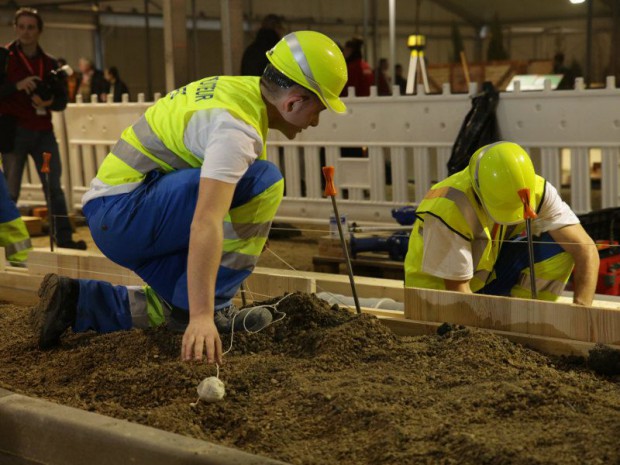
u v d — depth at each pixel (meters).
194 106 3.26
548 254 4.31
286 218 9.18
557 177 7.50
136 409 3.12
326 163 8.88
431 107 8.06
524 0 14.90
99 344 3.77
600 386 3.11
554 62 13.65
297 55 3.26
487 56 15.27
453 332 3.56
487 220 4.09
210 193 2.91
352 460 2.61
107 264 4.71
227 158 2.96
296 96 3.26
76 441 2.77
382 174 8.55
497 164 3.89
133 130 3.49
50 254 4.97
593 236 5.64
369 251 6.66
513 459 2.47
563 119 7.36
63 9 17.91
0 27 17.48
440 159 8.09
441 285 4.09
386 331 3.63
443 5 15.76
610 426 2.69
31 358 3.80
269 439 2.79
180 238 3.40
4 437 2.98
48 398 3.27
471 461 2.50
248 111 3.24
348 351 3.47
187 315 3.60
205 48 17.28
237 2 10.96
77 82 14.72
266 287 4.32
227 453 2.50
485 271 4.25
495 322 3.62
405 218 6.74
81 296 3.88
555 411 2.83
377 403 2.95
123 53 17.77
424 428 2.74
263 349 3.61
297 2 16.36
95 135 10.34
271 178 3.44
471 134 7.58
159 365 3.44
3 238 6.13
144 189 3.40
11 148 8.27
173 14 10.27
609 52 13.73
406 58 16.23
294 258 7.55
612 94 7.11
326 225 9.06
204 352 3.29
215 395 3.03
